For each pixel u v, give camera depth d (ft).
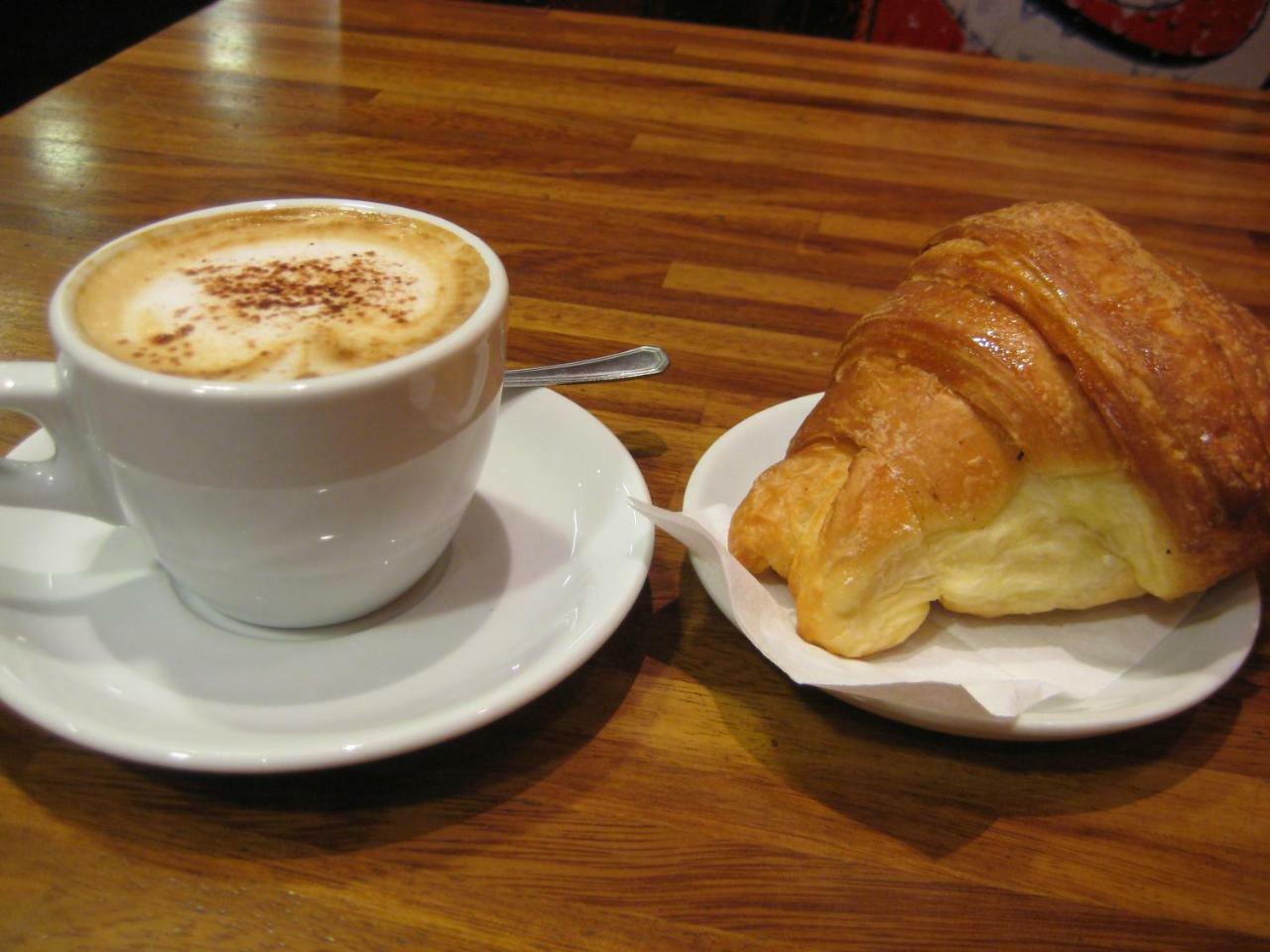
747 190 1.49
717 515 0.84
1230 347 0.78
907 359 0.84
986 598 0.80
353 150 1.54
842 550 0.77
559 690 0.75
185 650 0.74
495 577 0.82
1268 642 0.83
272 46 1.88
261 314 0.73
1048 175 1.58
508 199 1.43
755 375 1.11
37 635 0.71
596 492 0.88
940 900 0.63
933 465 0.79
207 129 1.58
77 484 0.74
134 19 3.03
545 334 1.16
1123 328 0.77
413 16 2.05
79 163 1.46
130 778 0.67
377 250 0.82
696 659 0.79
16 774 0.67
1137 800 0.69
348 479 0.68
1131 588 0.81
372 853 0.64
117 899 0.60
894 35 2.71
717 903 0.62
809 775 0.70
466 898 0.62
